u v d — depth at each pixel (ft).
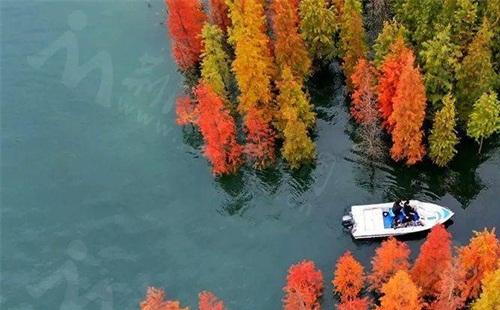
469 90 264.93
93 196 284.61
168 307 232.53
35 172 296.51
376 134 278.67
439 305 214.28
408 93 246.27
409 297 201.26
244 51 262.47
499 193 271.49
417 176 278.05
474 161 280.92
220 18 317.83
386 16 307.58
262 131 274.36
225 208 276.82
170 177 288.30
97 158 298.35
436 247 211.61
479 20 279.49
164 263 260.01
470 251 211.61
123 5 367.04
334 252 257.14
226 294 247.91
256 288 248.93
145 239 268.62
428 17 276.00
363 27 311.27
